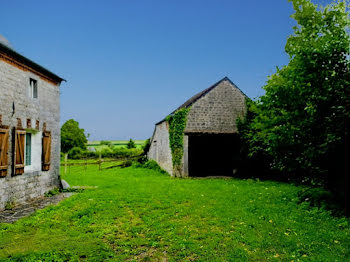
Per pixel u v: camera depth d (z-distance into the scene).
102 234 6.40
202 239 6.16
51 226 7.04
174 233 6.52
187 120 17.78
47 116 12.09
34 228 6.84
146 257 5.24
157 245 5.81
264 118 10.62
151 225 7.10
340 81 7.61
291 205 9.14
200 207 8.95
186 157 17.78
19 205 9.69
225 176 18.44
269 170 17.47
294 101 8.80
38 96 11.32
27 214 8.41
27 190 10.33
